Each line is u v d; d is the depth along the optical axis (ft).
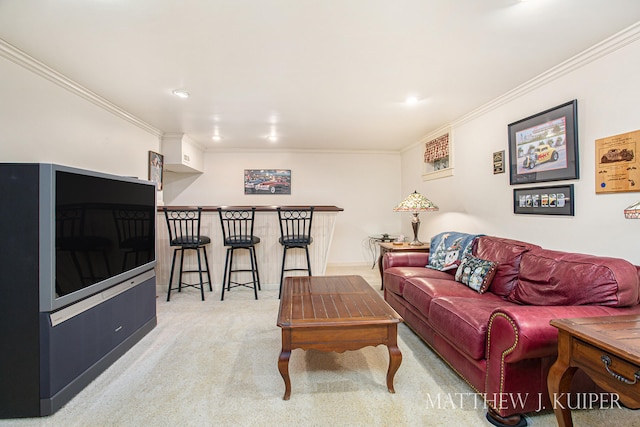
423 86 8.68
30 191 5.19
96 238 6.44
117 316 7.14
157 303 11.18
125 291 7.48
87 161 8.99
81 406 5.49
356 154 18.66
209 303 11.18
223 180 17.95
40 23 5.52
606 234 6.47
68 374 5.65
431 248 10.99
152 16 5.36
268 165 18.16
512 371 4.82
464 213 11.76
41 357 5.21
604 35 6.03
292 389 5.97
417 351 7.59
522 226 8.84
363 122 12.39
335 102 9.98
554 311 4.81
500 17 5.41
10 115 6.54
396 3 5.03
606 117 6.43
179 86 8.61
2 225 5.15
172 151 14.20
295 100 9.81
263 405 5.48
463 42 6.28
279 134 14.56
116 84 8.41
